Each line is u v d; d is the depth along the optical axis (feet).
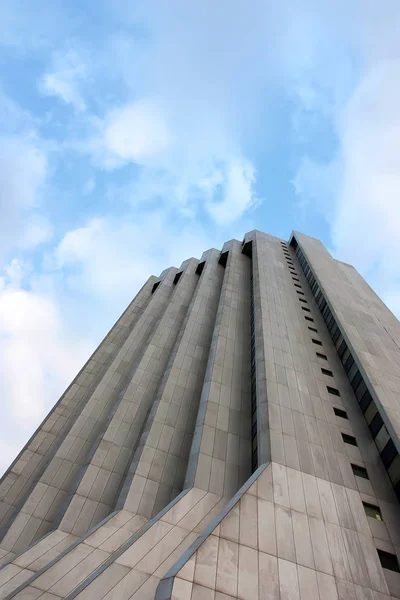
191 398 94.68
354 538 50.85
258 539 45.03
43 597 48.24
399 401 74.59
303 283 145.79
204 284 153.99
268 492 52.13
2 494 85.81
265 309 109.91
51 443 100.37
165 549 50.11
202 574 38.81
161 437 82.02
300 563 44.39
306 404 75.15
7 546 69.31
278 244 187.11
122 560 46.85
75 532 67.92
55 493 80.43
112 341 143.54
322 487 56.90
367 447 69.77
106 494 76.23
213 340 108.78
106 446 85.40
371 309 122.21
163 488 71.82
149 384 105.29
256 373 85.71
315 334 106.52
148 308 154.61
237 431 77.61
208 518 57.06
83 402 112.88
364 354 88.38
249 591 39.22
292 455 61.16
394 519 56.80
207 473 66.03
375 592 45.01
